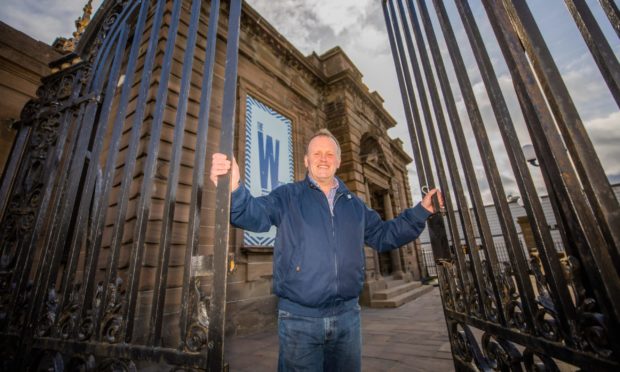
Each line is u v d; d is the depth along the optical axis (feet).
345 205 6.27
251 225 5.11
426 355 10.98
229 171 4.69
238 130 19.93
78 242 6.00
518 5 3.55
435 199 5.73
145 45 17.40
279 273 5.46
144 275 11.89
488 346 4.44
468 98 4.85
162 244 4.93
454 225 5.33
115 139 6.46
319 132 6.82
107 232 13.56
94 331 5.01
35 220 6.84
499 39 3.89
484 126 4.66
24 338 5.68
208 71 5.60
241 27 23.24
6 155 17.19
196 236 4.68
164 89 6.13
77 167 6.82
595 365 2.72
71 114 7.93
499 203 4.31
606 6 2.92
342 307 5.45
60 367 5.31
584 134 2.97
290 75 27.84
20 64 18.83
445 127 5.56
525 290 3.77
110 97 7.23
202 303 4.30
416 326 16.25
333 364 5.48
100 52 8.36
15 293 6.33
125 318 4.78
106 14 9.14
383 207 38.29
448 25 5.30
